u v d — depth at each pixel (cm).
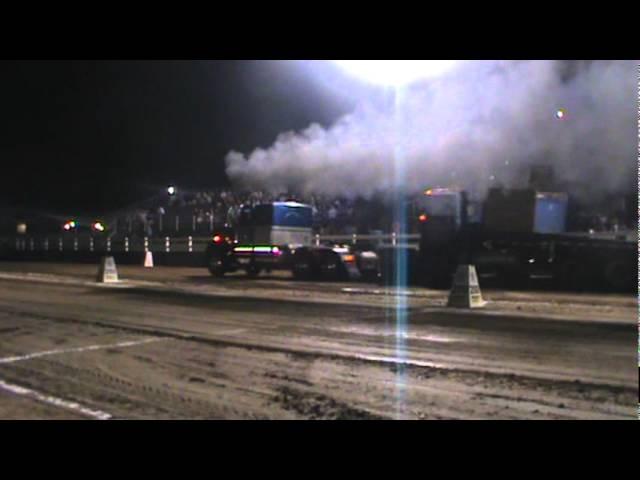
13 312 1373
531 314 1223
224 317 1241
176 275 2497
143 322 1190
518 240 1816
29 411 622
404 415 591
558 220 1792
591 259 1719
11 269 3050
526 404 615
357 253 2206
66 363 842
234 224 2417
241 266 2366
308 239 2395
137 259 3509
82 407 632
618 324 1083
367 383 708
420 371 758
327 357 849
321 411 609
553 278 1762
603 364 773
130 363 835
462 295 1344
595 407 602
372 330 1062
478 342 933
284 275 2469
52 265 3469
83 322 1206
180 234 3500
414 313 1260
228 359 849
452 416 586
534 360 802
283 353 882
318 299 1542
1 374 783
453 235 1895
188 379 741
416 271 1950
